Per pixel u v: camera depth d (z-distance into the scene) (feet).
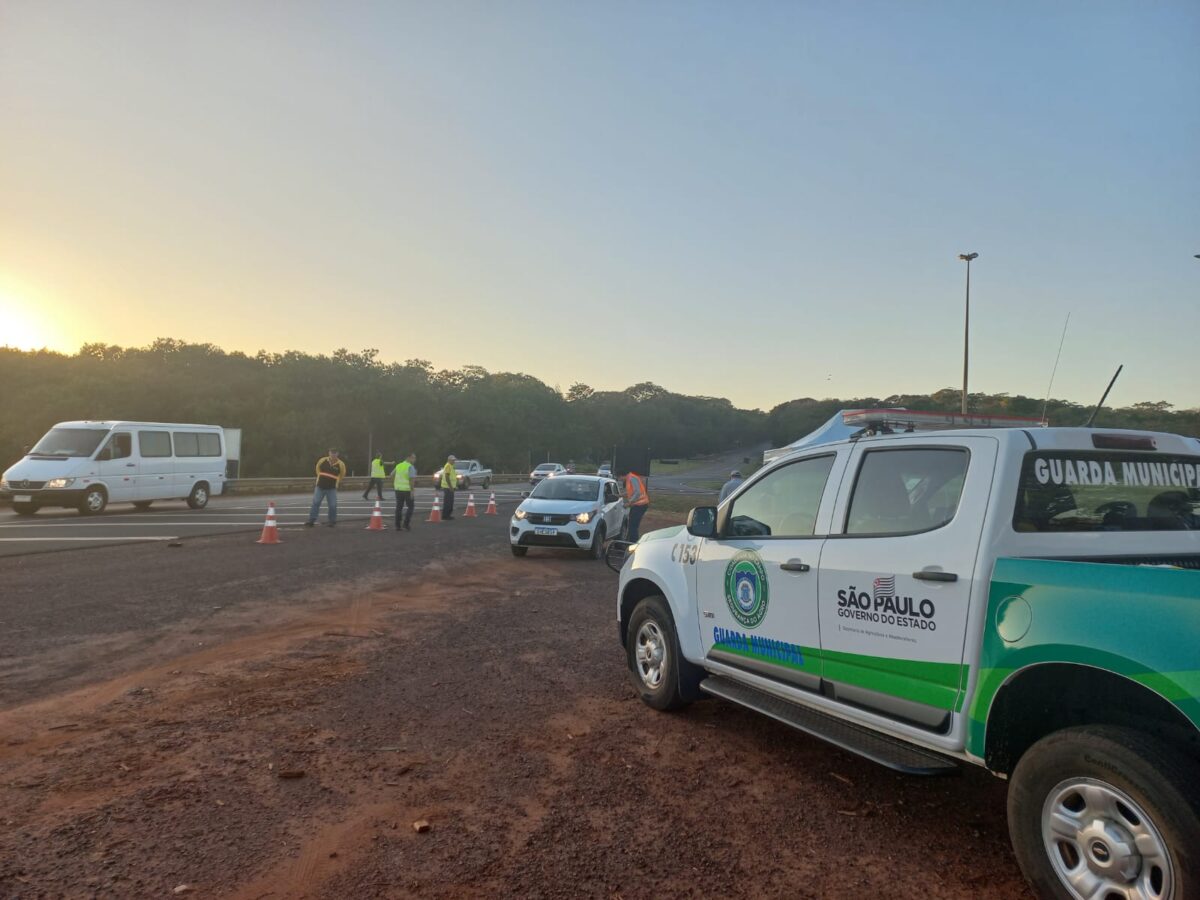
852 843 11.69
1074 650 9.14
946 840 11.84
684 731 16.60
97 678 19.21
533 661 22.13
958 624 10.71
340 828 11.79
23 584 31.22
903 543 11.88
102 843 11.10
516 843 11.46
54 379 199.62
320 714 17.02
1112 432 12.26
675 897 10.11
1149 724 9.39
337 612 27.96
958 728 10.63
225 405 220.02
